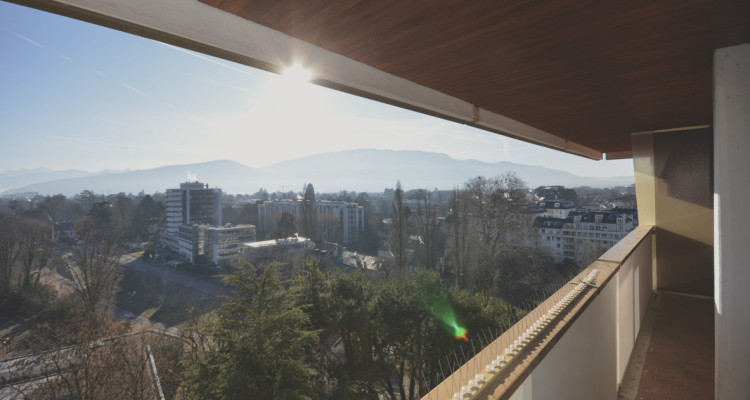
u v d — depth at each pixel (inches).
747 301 73.2
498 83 95.8
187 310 1288.1
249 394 317.1
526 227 995.3
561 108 123.9
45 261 1223.5
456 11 58.1
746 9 58.3
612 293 100.5
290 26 62.1
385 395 412.8
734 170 73.2
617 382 107.4
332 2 54.7
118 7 45.7
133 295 1519.4
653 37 68.8
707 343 137.3
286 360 341.4
